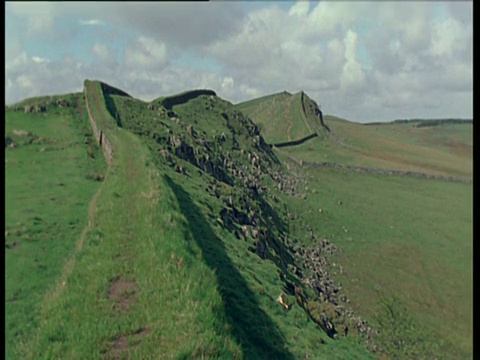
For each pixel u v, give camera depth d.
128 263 17.28
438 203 121.31
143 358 12.10
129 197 25.80
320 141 181.75
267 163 107.44
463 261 81.25
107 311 14.30
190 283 15.55
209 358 12.10
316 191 109.38
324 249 73.88
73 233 24.16
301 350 22.09
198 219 32.25
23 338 14.96
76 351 12.51
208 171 64.31
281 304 27.31
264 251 40.19
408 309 60.25
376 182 136.88
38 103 60.09
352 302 55.88
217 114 106.25
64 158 41.78
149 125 63.22
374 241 84.56
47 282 18.97
